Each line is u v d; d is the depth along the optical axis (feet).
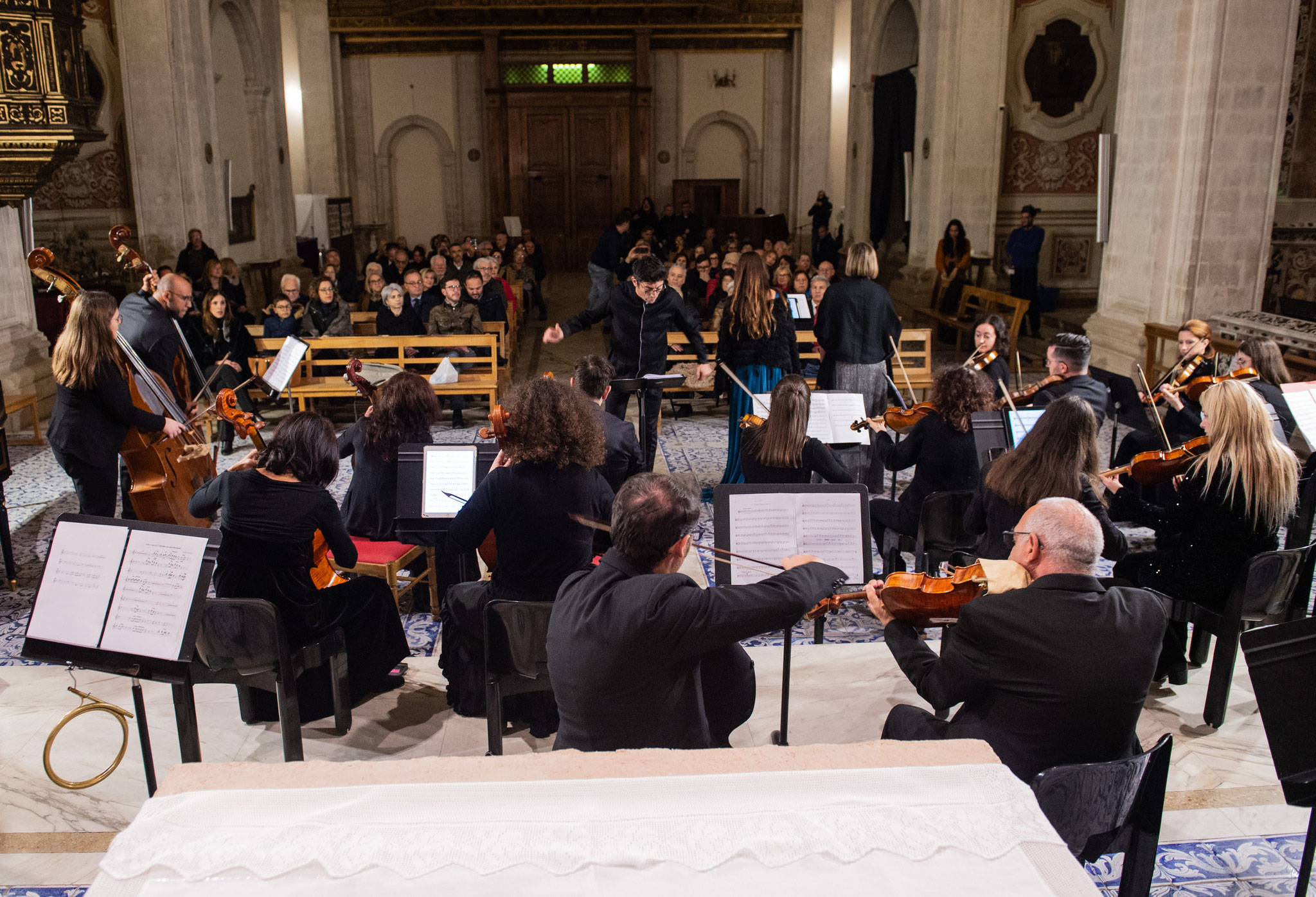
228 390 15.71
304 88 71.77
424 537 14.67
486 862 4.52
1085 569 8.11
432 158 77.87
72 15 19.31
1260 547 12.46
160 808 4.85
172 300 18.57
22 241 29.14
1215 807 11.00
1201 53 27.43
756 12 73.15
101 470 16.06
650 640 7.49
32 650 9.54
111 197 40.98
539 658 10.42
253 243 50.16
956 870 4.56
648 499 7.85
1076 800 7.38
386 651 13.12
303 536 11.61
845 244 63.87
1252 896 9.64
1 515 16.90
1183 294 28.68
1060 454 12.12
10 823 10.67
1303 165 35.96
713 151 77.97
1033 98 46.03
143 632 9.33
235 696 13.52
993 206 45.42
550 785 5.06
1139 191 30.35
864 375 22.49
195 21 40.09
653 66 76.02
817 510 10.89
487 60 74.23
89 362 15.43
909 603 8.97
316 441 11.62
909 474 24.95
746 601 7.67
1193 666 14.23
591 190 77.56
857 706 13.32
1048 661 7.83
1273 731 7.66
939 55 44.55
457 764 5.26
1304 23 34.94
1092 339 32.76
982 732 8.17
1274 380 18.13
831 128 72.90
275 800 4.94
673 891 4.38
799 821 4.83
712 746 9.24
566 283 71.92
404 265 46.06
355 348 28.63
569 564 11.00
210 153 41.57
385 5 72.54
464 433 28.58
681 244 55.01
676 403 32.27
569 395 10.97
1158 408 20.83
